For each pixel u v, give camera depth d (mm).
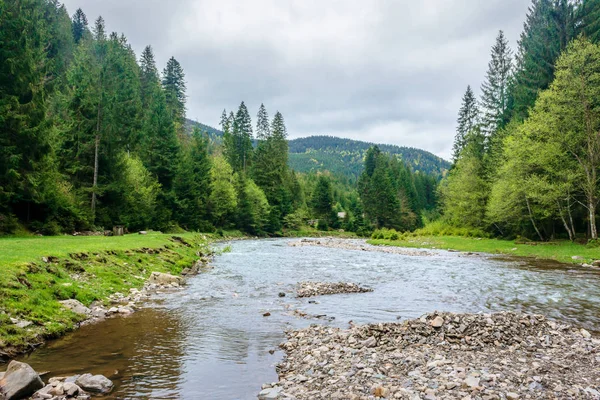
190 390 7559
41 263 14281
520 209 43812
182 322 12688
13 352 8977
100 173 43594
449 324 11375
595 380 7961
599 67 35406
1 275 11516
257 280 21609
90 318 12484
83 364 8703
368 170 132250
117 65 75250
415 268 27562
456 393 7086
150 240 30000
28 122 29031
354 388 7441
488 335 10805
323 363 8914
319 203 115188
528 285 20016
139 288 17672
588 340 10961
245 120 111812
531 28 62156
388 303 16031
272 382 8039
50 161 33469
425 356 9320
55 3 91188
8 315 10008
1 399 6562
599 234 40812
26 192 29469
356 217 108000
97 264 18094
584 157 37094
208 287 19172
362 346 10125
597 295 17438
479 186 59094
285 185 110812
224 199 77500
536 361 9148
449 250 44594
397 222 106375
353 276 23609
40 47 34250
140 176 51750
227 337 11203
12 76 28562
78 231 36719
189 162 69312
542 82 48375
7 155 27125
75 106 42156
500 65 69938
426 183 157750
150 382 7875
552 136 37594
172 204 62125
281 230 99250
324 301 16359
